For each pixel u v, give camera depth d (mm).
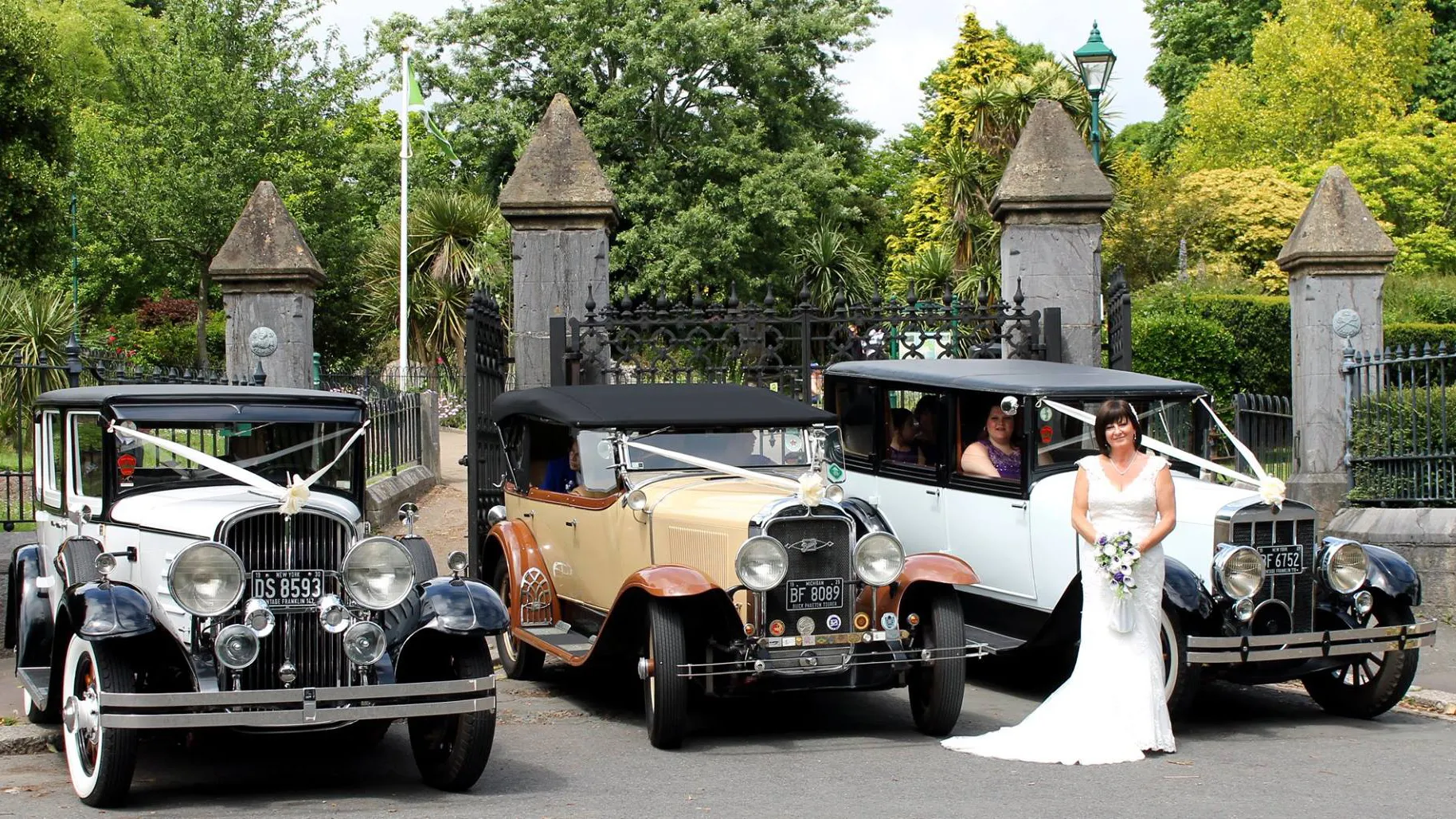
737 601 7254
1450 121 40938
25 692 8086
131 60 32531
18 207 20625
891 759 6906
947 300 12203
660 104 37625
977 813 5711
